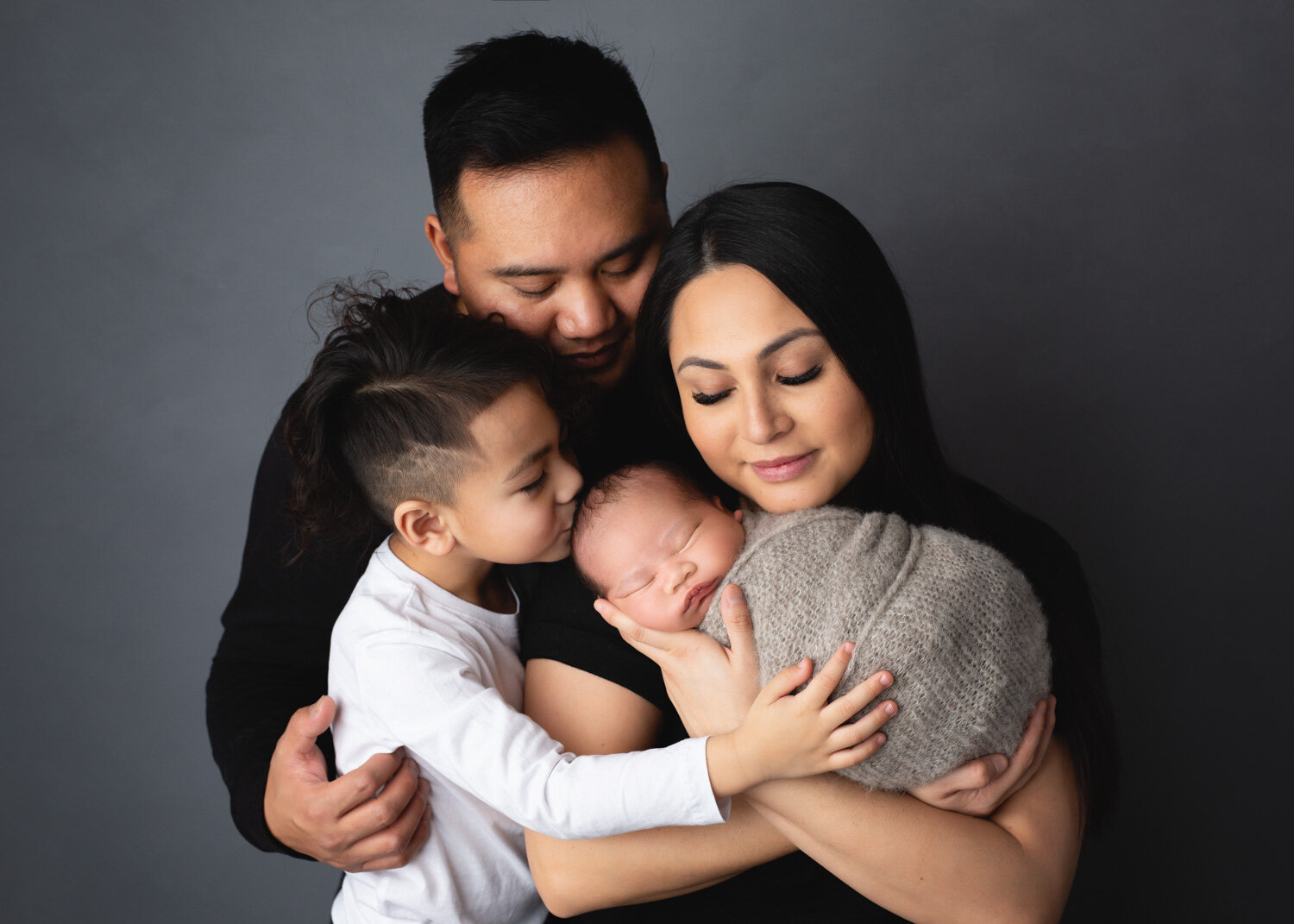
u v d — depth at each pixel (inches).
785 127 80.4
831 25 79.3
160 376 82.8
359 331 48.6
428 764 46.9
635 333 47.5
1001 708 38.0
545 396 46.4
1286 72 78.2
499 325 47.9
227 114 80.5
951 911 39.1
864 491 47.5
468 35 79.9
